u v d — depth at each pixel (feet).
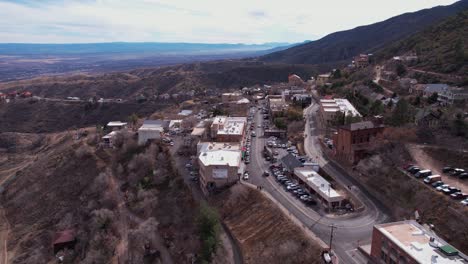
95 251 329.72
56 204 442.09
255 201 338.75
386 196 317.42
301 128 537.65
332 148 434.30
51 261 349.41
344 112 496.23
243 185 368.48
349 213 304.91
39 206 451.94
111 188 433.07
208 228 298.15
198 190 395.55
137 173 448.65
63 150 560.20
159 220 364.38
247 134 548.31
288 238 273.54
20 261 360.89
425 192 292.61
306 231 274.57
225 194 366.02
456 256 203.31
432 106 484.74
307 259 248.52
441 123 394.93
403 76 655.35
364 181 348.79
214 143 461.78
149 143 506.89
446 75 583.17
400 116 409.28
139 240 330.54
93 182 445.78
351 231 274.98
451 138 364.38
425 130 383.65
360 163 364.58
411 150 358.23
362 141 387.75
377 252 236.43
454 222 254.47
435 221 266.16
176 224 351.87
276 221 299.79
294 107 625.00
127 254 324.60
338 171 384.88
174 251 319.47
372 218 292.61
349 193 331.98
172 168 441.27
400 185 313.73
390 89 620.08
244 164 429.79
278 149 473.67
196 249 304.91
